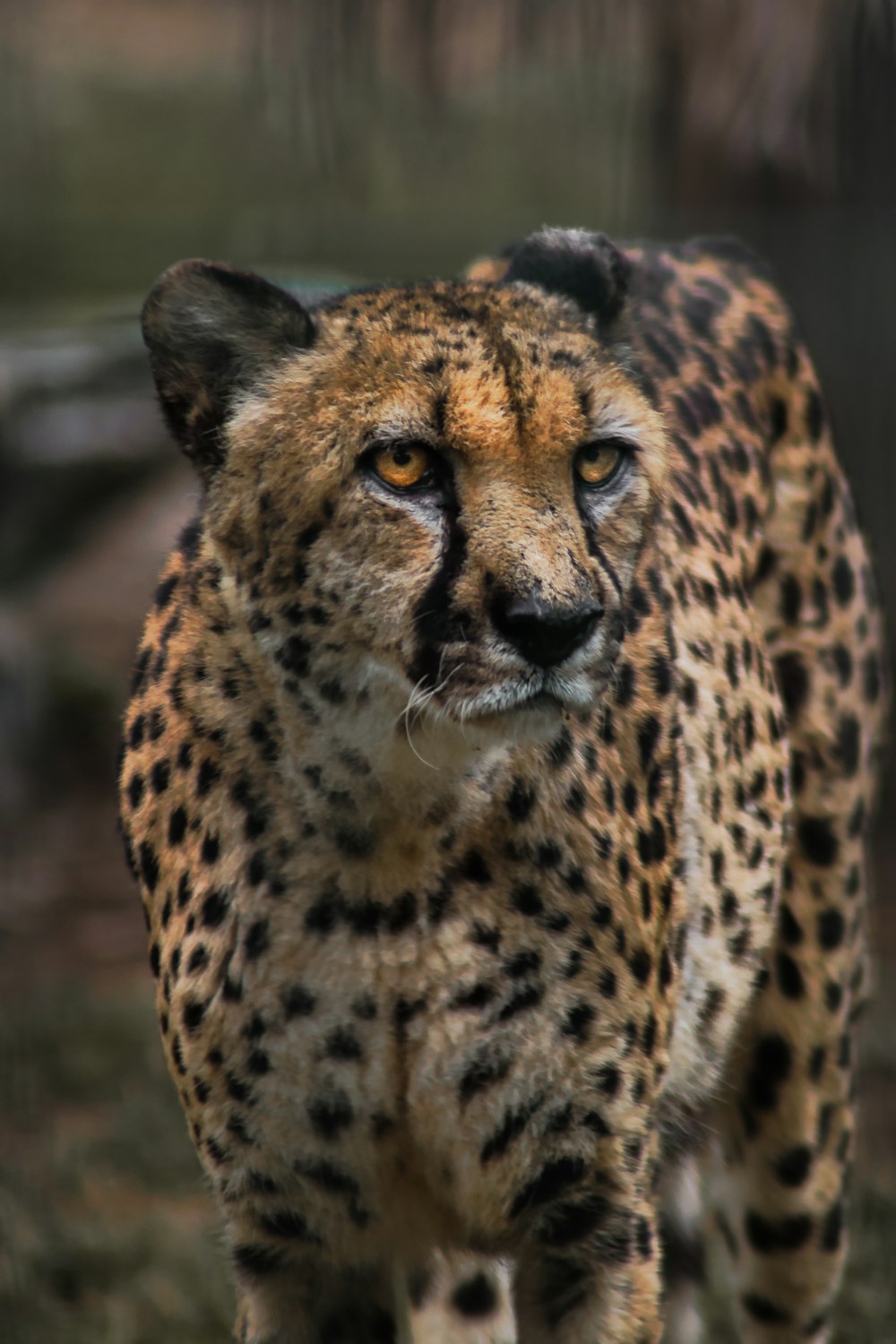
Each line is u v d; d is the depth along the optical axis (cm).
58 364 1658
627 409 570
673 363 738
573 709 553
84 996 1297
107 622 1916
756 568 759
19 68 2886
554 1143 598
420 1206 618
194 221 2648
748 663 724
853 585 799
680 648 679
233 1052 587
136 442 1677
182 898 599
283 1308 626
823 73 1423
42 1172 1050
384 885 576
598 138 2709
